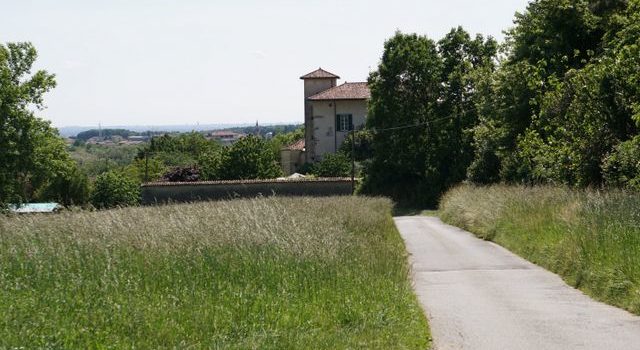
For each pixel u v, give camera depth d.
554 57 33.19
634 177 20.72
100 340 8.30
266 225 16.05
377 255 14.87
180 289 10.68
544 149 27.36
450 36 61.97
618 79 23.03
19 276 12.19
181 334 8.69
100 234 16.23
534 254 17.83
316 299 10.51
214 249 13.38
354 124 74.06
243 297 10.20
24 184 46.53
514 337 9.41
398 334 9.03
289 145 83.88
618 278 12.02
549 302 12.03
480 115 45.97
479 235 24.94
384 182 61.28
